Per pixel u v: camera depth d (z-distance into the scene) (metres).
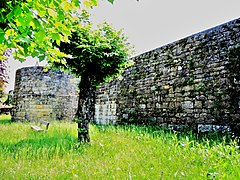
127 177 3.72
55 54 3.59
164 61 10.16
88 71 7.26
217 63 7.97
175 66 9.56
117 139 7.13
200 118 8.27
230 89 7.48
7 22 2.88
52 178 3.77
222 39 7.95
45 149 5.79
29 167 4.43
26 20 2.58
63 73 16.78
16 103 17.22
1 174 3.91
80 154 5.53
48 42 3.15
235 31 7.59
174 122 9.28
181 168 4.12
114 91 13.22
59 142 6.77
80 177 3.78
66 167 4.32
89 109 7.29
